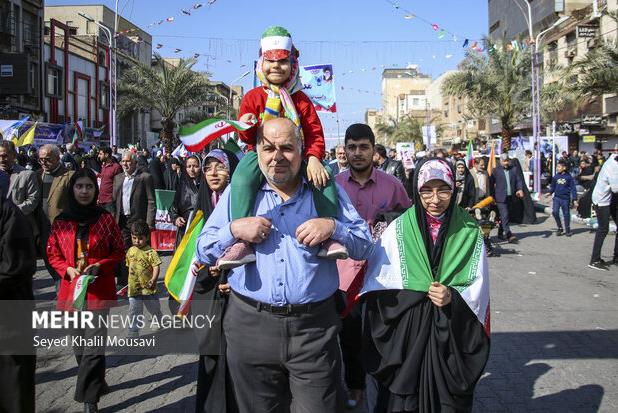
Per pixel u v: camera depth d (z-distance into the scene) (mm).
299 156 2836
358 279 3666
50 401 4547
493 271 9586
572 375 4980
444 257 3357
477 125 59406
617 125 33875
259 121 3184
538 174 23391
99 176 10875
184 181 7590
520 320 6633
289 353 2836
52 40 35344
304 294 2789
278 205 2883
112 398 4629
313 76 7164
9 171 7219
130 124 48406
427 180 3332
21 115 30078
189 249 3961
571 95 28484
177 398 4617
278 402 3018
